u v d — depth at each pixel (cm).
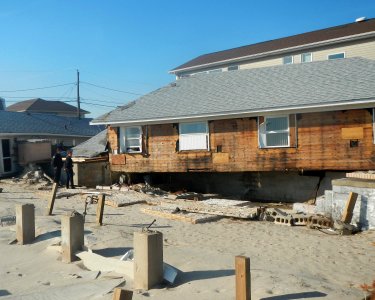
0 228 1152
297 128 1739
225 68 3675
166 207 1498
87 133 3550
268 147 1808
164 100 2233
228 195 2064
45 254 870
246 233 1134
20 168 2745
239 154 1872
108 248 866
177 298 570
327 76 1930
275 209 1366
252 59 3488
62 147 2945
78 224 812
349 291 602
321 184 1792
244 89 2070
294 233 1138
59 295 618
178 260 755
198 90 2250
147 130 2108
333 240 1044
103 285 645
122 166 2192
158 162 2084
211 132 1936
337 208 1231
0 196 1839
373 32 2784
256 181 2006
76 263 790
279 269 736
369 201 1152
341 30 3169
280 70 2203
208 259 769
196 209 1452
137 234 629
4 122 2945
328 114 1680
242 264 524
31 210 983
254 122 1833
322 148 1692
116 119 2141
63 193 1894
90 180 2331
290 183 1898
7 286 698
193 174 2220
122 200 1677
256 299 545
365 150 1612
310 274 719
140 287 621
